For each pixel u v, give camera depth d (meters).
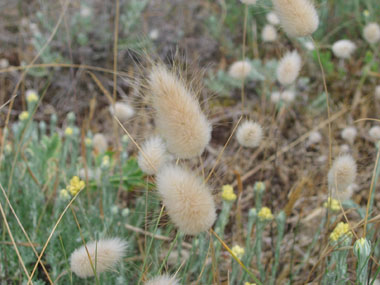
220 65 0.60
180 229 0.28
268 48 0.61
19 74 0.61
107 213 0.40
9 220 0.40
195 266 0.38
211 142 0.53
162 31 0.66
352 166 0.33
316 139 0.46
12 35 0.67
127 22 0.62
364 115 0.50
